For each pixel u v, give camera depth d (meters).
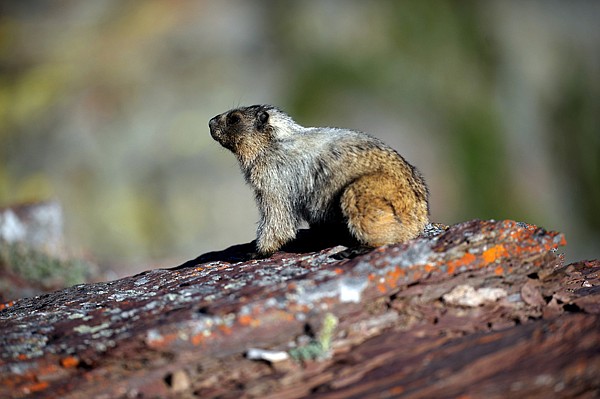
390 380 7.03
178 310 8.26
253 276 9.05
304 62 40.41
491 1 44.34
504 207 38.00
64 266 18.16
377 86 40.28
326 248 10.11
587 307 7.98
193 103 38.19
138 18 42.22
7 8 44.28
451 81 41.12
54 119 38.28
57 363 7.80
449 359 7.17
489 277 8.41
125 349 7.68
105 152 37.00
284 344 7.79
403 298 8.14
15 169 36.91
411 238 9.50
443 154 38.22
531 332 7.28
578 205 39.69
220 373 7.59
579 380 6.46
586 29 44.22
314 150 10.34
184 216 34.78
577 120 42.09
